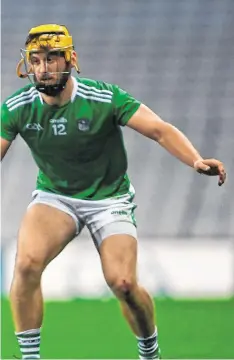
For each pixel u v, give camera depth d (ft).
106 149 52.11
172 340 76.54
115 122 51.42
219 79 138.82
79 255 102.37
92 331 81.56
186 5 148.25
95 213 52.80
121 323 85.71
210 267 103.04
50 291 101.60
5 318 87.20
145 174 126.52
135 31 145.28
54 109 50.29
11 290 50.75
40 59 48.83
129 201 53.93
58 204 52.54
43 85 49.03
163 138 50.34
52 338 78.33
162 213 122.62
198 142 131.34
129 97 51.26
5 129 51.39
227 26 145.79
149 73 139.74
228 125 133.18
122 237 51.55
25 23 145.28
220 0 148.25
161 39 144.25
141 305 51.72
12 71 137.80
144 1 148.87
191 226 121.19
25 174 126.41
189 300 100.07
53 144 51.19
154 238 114.11
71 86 50.26
